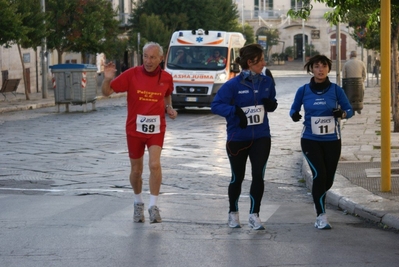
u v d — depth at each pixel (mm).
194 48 33031
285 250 8609
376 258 8250
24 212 10953
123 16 74750
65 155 18234
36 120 29656
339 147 10055
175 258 8219
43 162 16953
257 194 9711
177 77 32219
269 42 114250
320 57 9977
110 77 10008
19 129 25547
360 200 11250
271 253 8461
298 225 10164
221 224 10195
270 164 16969
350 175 13836
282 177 15148
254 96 9578
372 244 8953
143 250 8586
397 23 20281
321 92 9992
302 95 10125
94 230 9672
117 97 49531
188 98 32062
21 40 39062
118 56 56500
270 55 118188
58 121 29031
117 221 10305
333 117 9953
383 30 11875
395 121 21750
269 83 9680
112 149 19531
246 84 9578
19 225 9969
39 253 8430
